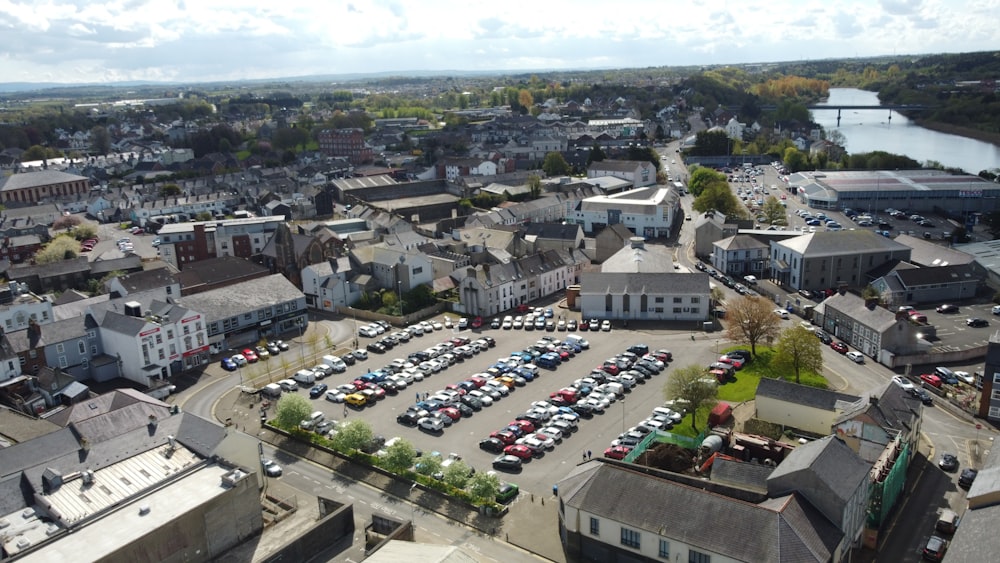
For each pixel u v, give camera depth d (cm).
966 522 6612
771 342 12662
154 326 12356
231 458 8531
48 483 7800
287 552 7188
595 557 7481
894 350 12238
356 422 9612
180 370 12862
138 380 12369
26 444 8400
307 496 8931
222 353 13725
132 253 19250
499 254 17812
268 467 9488
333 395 11488
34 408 11094
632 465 8206
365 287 16388
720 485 7612
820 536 6612
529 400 11281
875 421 8575
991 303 15075
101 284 16900
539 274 16550
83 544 6950
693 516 6869
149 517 7362
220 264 17262
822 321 14125
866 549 7550
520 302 16138
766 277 17800
